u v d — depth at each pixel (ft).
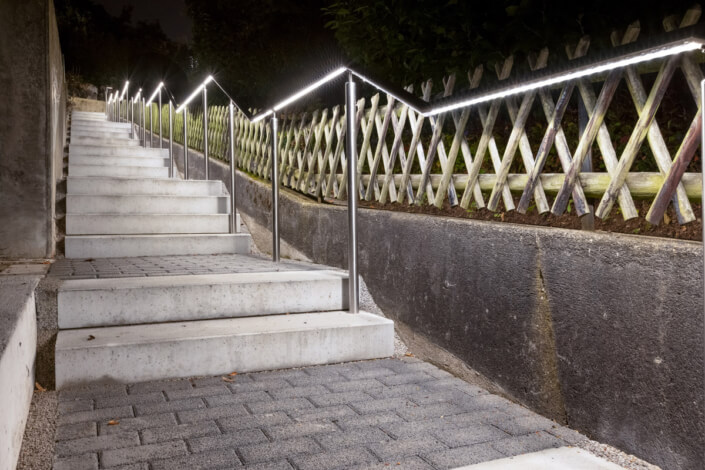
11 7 16.24
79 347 11.18
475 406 10.35
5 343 7.19
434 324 12.92
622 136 10.69
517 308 10.44
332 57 29.45
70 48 78.38
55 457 8.10
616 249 8.45
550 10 11.87
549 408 9.78
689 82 8.32
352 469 7.84
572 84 10.50
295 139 24.07
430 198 15.08
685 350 7.42
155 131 49.98
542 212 11.12
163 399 10.57
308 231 19.97
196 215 23.34
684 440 7.46
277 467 7.88
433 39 15.07
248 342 12.32
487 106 13.28
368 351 13.42
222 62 37.76
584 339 9.04
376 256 15.28
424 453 8.36
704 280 6.14
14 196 16.89
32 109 16.74
